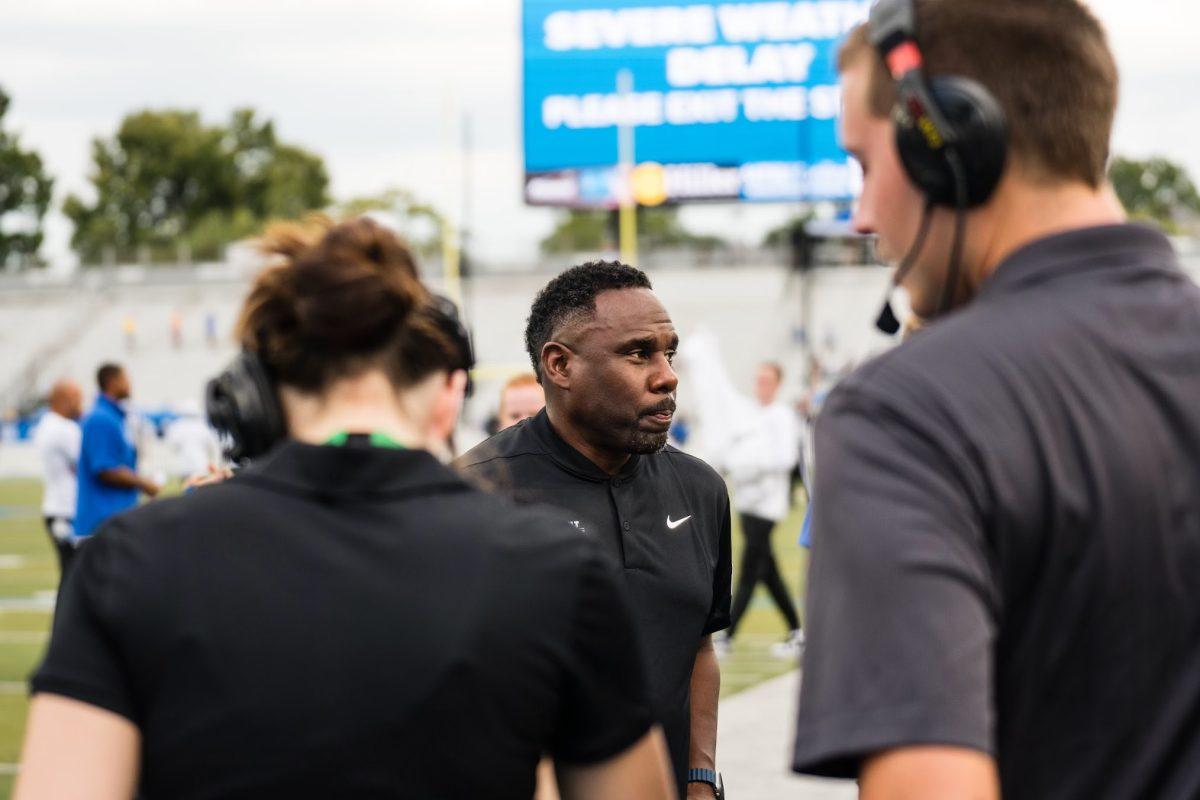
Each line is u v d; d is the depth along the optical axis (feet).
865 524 4.53
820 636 4.58
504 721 5.34
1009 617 4.67
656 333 10.73
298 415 5.78
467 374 6.11
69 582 5.49
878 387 4.74
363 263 5.66
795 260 139.13
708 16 74.90
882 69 5.26
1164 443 4.75
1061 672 4.67
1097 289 4.93
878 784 4.36
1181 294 5.07
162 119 263.49
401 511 5.50
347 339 5.58
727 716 25.44
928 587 4.40
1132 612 4.67
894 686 4.35
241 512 5.44
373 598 5.31
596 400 10.71
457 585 5.38
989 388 4.68
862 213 5.46
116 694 5.25
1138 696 4.68
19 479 104.99
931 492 4.52
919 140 5.01
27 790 5.13
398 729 5.21
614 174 76.18
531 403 15.47
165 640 5.24
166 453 107.45
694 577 10.81
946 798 4.25
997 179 4.96
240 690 5.20
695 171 75.56
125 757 5.23
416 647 5.27
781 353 135.64
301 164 279.49
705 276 148.05
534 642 5.41
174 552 5.36
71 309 161.58
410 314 5.69
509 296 152.25
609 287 10.90
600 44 75.87
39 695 5.28
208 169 263.29
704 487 11.28
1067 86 4.93
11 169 243.40
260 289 5.75
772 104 74.84
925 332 4.92
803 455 21.81
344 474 5.51
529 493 10.73
